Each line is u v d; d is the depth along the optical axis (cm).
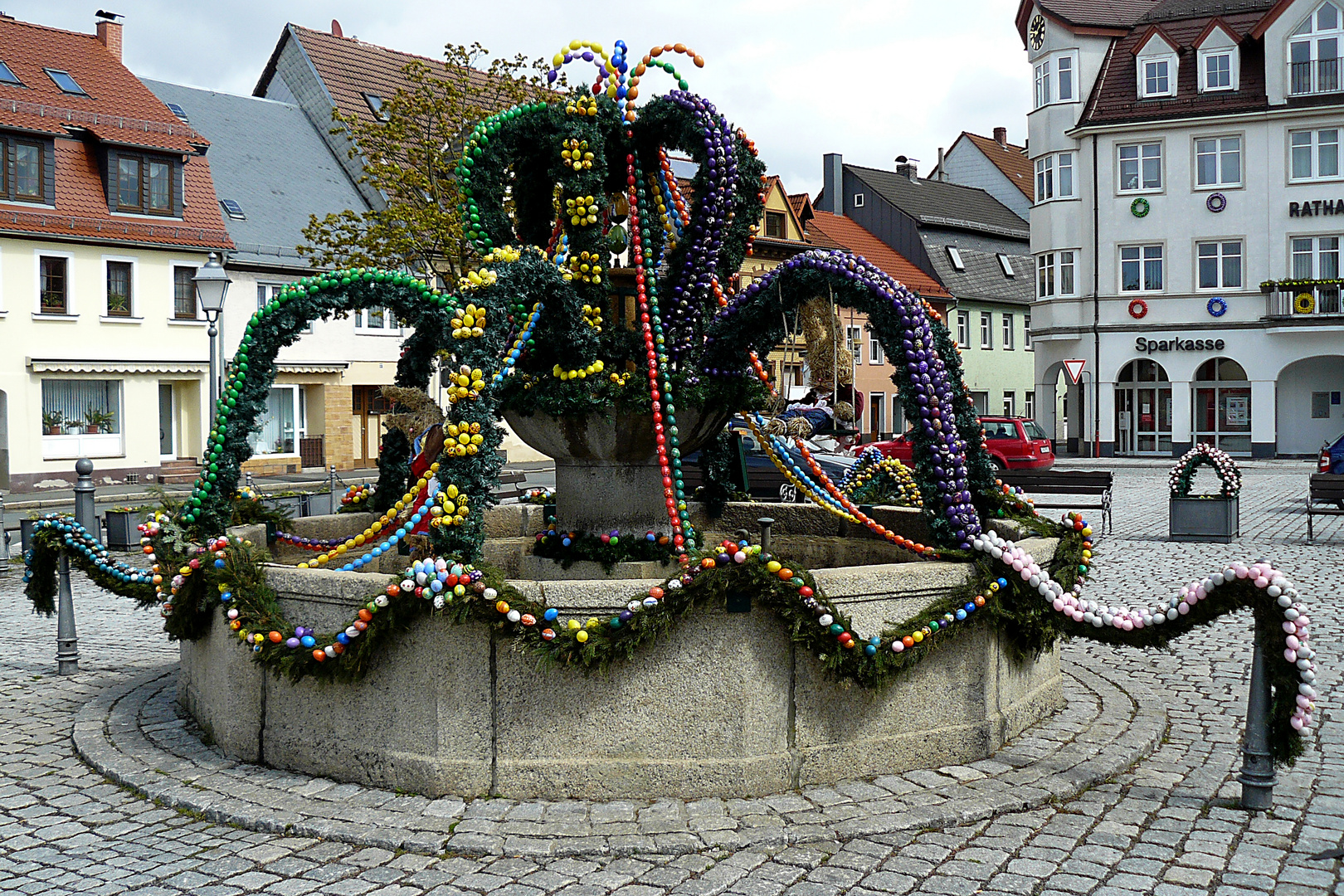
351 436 3878
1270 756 568
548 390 746
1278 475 3162
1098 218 4225
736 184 757
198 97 3975
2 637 1069
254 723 647
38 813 589
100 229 3269
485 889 486
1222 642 966
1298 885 486
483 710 583
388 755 598
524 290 679
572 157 739
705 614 580
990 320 5469
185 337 3472
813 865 507
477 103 2906
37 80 3297
